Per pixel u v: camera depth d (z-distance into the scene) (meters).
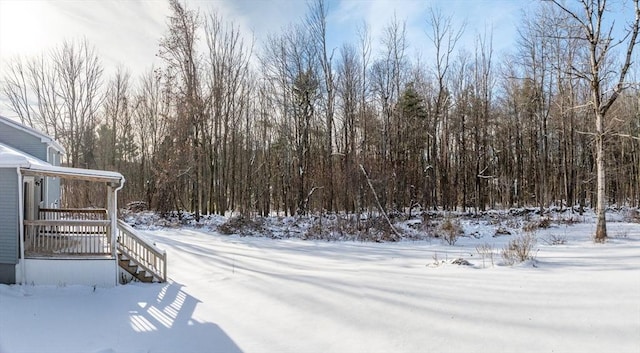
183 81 25.67
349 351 5.16
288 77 28.47
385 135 27.67
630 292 5.87
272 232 19.94
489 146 32.88
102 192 27.42
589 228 17.36
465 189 29.23
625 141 31.44
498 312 5.70
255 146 30.55
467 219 23.14
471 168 31.25
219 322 6.82
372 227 19.31
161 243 16.55
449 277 7.96
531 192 31.77
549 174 30.14
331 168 24.84
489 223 21.16
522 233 17.61
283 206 30.14
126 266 10.09
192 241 17.52
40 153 13.83
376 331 5.67
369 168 21.31
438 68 27.70
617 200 33.56
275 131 30.20
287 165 28.59
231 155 29.14
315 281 8.84
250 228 20.45
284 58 28.39
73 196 28.12
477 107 29.78
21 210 9.22
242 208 27.11
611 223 19.05
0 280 9.14
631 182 31.80
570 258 9.69
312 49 27.94
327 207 24.95
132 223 22.52
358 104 29.81
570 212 24.03
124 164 35.09
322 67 28.05
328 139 27.47
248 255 14.05
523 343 4.71
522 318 5.39
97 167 35.16
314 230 19.41
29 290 8.76
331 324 6.17
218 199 27.30
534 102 28.31
